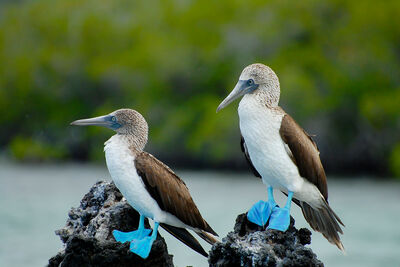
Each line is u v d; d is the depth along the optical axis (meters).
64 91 65.06
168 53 60.69
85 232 9.80
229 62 59.53
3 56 67.56
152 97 60.22
